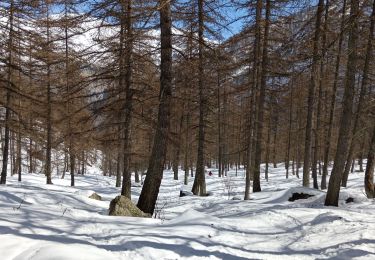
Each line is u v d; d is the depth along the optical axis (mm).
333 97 19969
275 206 12531
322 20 15125
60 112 19078
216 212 13266
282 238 8234
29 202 11469
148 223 8359
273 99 24234
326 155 22094
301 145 37031
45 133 20141
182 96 16281
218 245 7109
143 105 15000
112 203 10031
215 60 14055
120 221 8242
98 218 8445
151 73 14195
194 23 16031
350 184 24125
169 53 10898
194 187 21641
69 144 16484
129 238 6586
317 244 7496
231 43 17000
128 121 14969
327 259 6637
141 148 17938
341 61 17281
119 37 13086
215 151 42469
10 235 5973
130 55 13711
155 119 15398
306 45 12469
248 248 7320
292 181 30656
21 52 17500
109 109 14727
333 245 7277
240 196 19844
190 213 9438
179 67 13188
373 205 12297
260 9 16625
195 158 40969
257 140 20266
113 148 15938
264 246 7574
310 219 9711
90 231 7051
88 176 42469
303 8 13086
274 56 17906
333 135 25719
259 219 10062
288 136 34812
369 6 12109
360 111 17828
